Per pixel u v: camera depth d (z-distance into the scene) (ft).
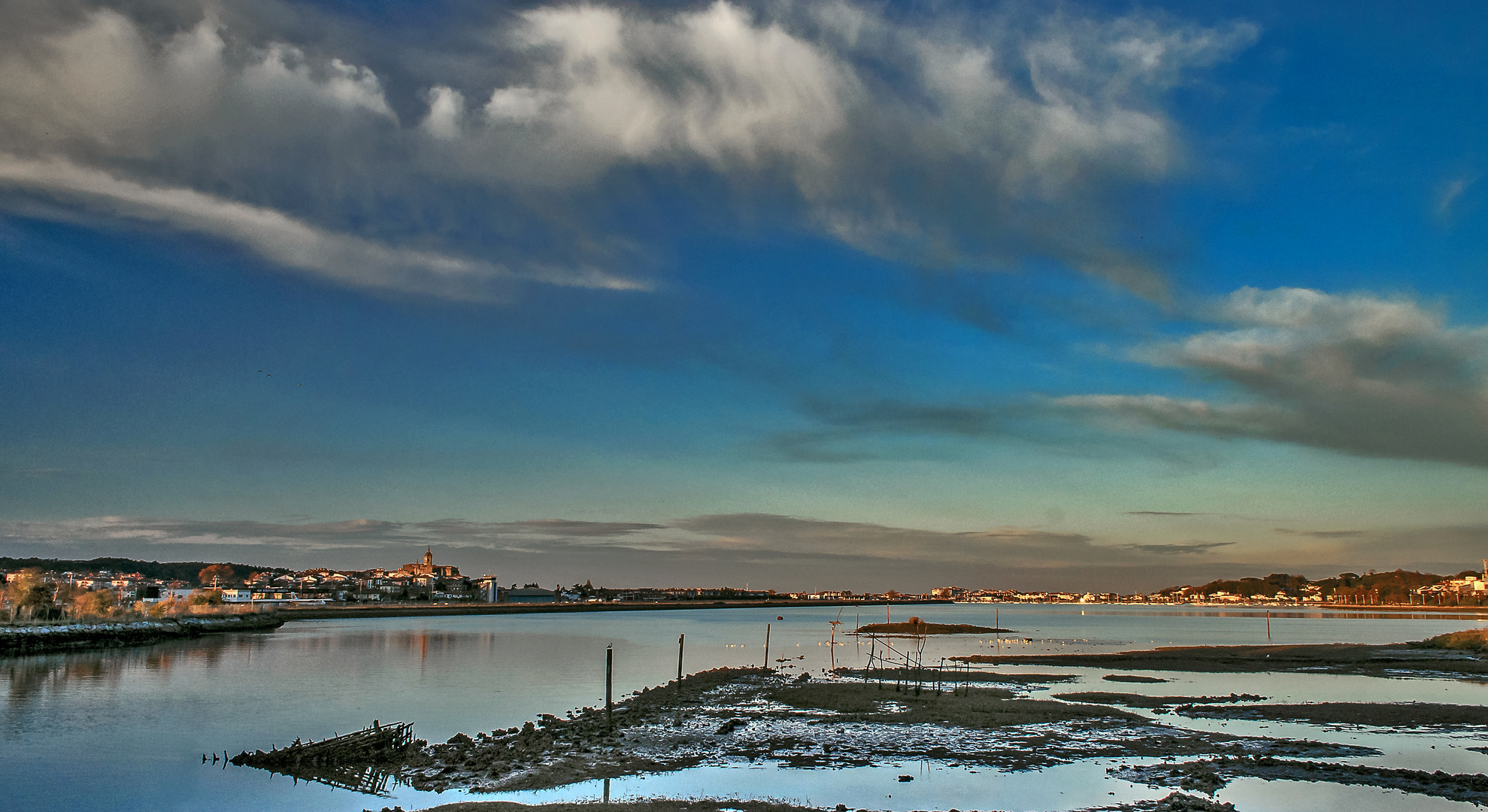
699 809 110.73
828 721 179.93
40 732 176.35
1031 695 226.58
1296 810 111.14
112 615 531.50
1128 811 111.65
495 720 193.77
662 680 281.33
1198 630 646.33
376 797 122.93
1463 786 121.70
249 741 168.35
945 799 118.01
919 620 629.92
